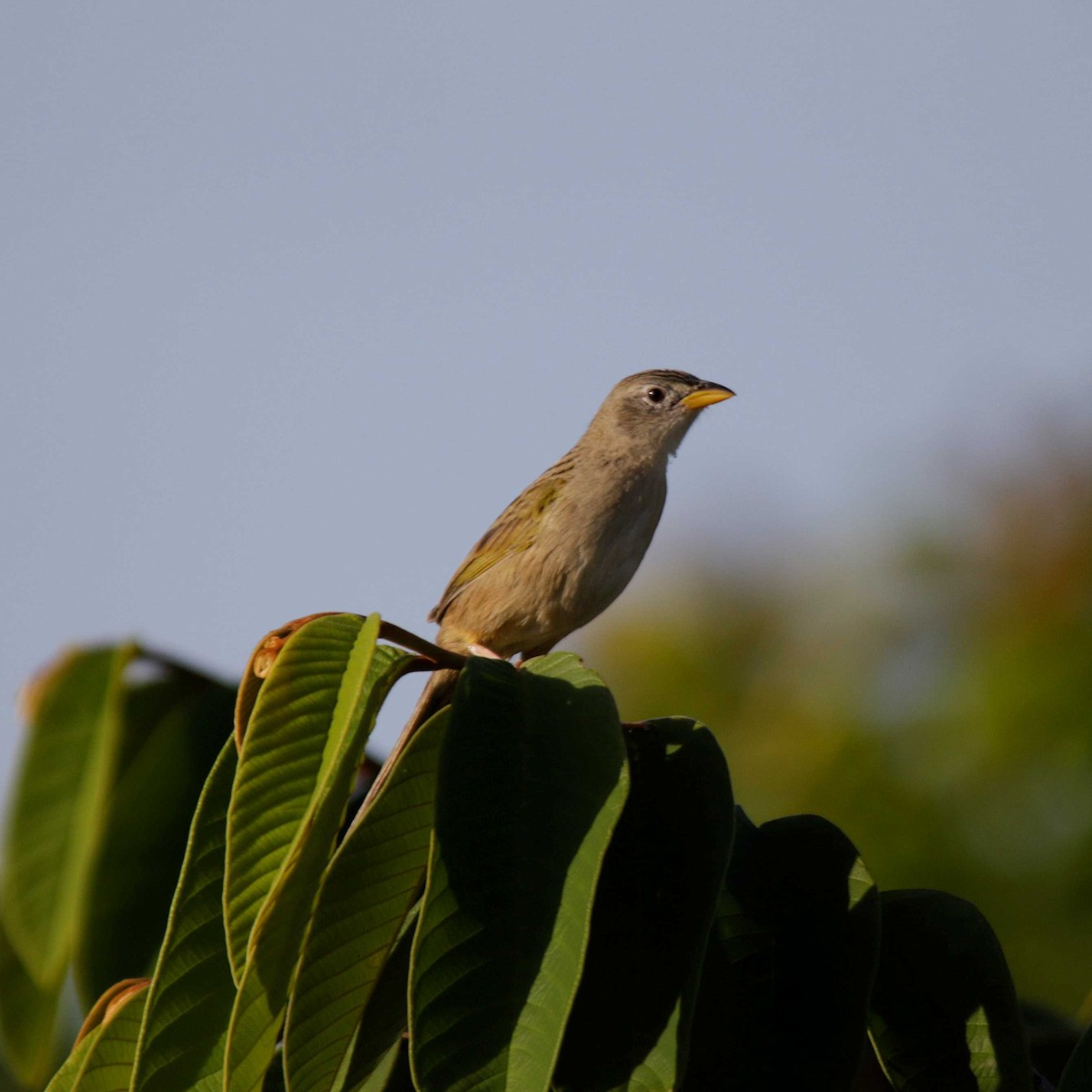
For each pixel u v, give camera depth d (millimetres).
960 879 11672
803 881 5883
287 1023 5113
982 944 6133
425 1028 4668
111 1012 5832
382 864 5262
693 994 5121
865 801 12281
